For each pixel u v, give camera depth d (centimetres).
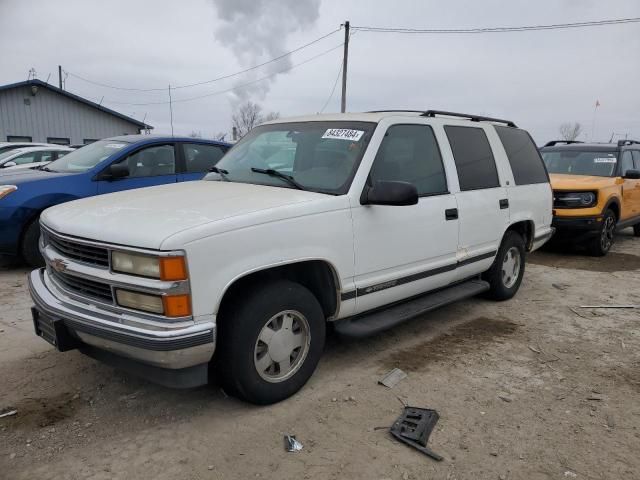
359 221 372
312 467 284
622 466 290
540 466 289
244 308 319
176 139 773
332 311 376
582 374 407
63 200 656
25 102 2888
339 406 348
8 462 282
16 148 1405
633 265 815
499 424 331
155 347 280
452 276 474
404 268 417
